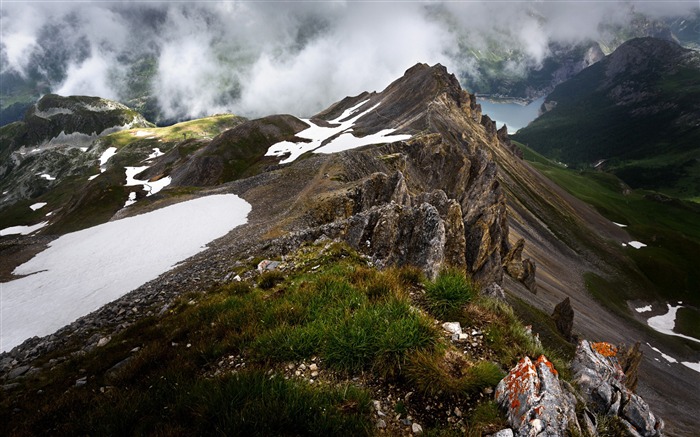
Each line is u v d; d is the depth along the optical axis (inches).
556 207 7381.9
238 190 2662.4
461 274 392.2
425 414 252.2
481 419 239.1
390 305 337.1
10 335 886.4
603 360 353.4
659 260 6432.1
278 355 315.9
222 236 1640.0
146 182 6850.4
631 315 4921.3
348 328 317.4
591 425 261.4
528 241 5516.7
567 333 2497.5
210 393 265.7
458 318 346.6
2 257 1722.4
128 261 1407.5
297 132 7352.4
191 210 2191.2
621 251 6663.4
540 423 221.1
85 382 415.2
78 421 287.0
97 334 640.4
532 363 262.1
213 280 766.5
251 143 6879.9
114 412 276.5
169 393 295.4
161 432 242.5
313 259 616.4
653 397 2822.3
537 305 2876.5
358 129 6569.9
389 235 722.8
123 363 423.2
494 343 314.0
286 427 236.1
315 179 2511.1
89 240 1784.0
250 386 267.1
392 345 287.9
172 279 923.4
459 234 1318.9
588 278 5423.2
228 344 357.1
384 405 259.9
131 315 713.0
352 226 784.9
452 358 289.4
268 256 781.3
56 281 1273.4
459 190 3794.3
